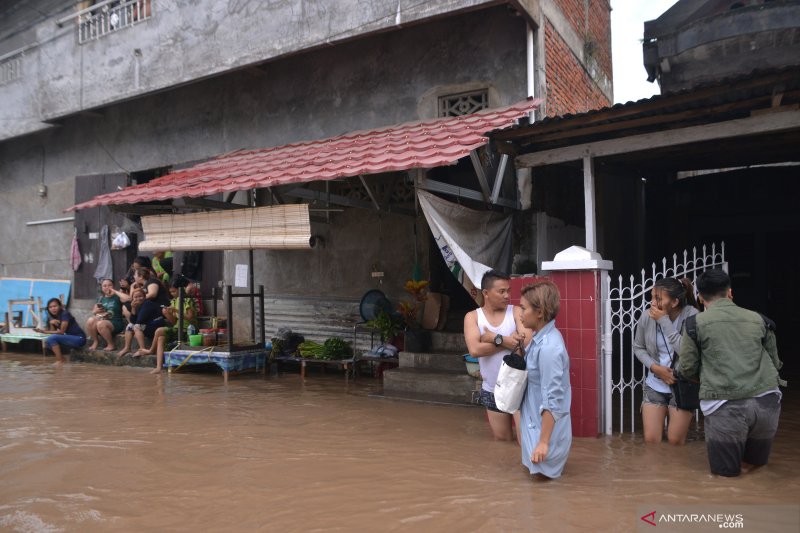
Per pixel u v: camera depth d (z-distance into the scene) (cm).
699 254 1331
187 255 1272
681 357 461
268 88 1151
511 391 453
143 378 965
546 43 928
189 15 1123
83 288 1420
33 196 1545
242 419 670
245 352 961
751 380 430
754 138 682
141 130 1334
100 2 1336
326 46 976
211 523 384
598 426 570
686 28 1189
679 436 532
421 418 664
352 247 1069
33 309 1406
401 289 1021
